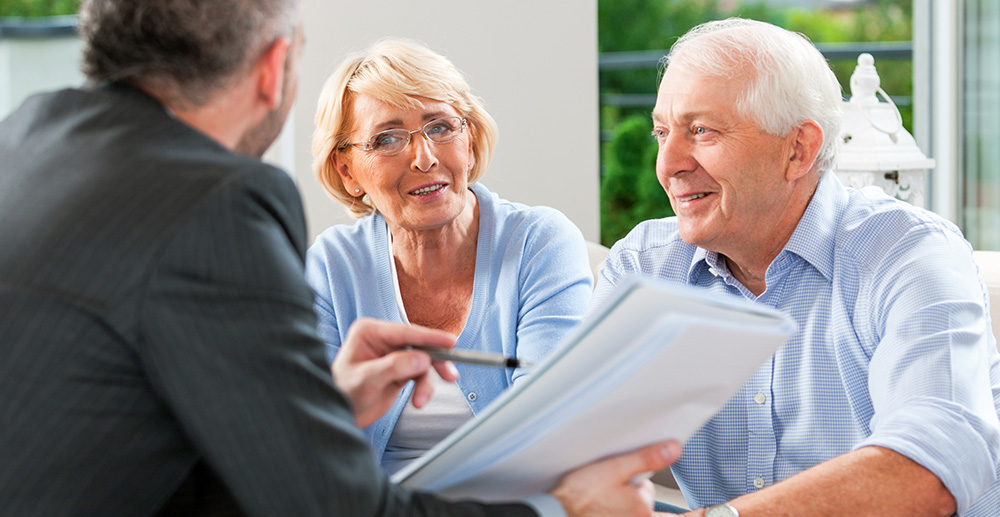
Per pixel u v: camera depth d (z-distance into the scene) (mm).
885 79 7531
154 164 717
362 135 1731
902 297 1221
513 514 781
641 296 672
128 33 768
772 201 1323
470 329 1735
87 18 793
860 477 1031
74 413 669
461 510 764
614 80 9047
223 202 694
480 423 762
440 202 1717
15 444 665
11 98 3680
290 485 667
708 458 1385
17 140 783
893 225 1316
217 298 673
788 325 767
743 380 824
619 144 8203
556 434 741
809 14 9156
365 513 695
